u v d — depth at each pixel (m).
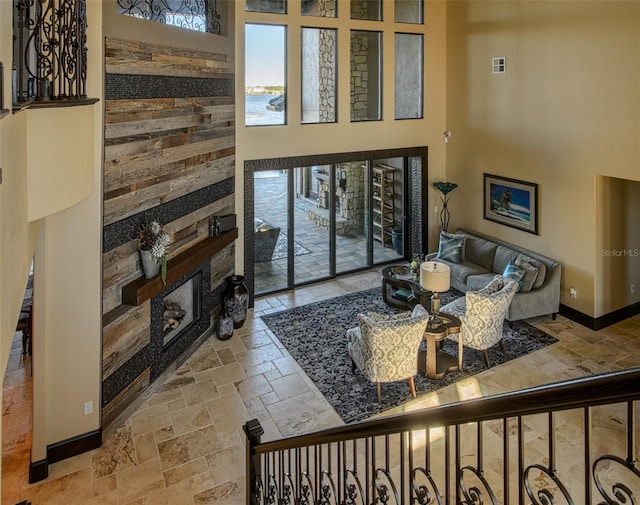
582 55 6.83
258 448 3.23
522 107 7.91
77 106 3.05
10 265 1.99
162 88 5.42
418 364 6.19
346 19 8.44
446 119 9.68
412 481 1.75
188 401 5.59
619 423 4.89
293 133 8.24
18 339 7.38
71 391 4.61
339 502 2.31
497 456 4.51
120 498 4.18
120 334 5.07
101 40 4.43
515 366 6.23
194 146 6.20
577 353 6.54
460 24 8.99
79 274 4.53
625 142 6.43
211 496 4.21
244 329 7.39
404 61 9.20
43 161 2.63
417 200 9.94
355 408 5.44
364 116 9.02
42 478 4.39
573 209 7.28
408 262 10.30
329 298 8.55
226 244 6.98
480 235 9.12
